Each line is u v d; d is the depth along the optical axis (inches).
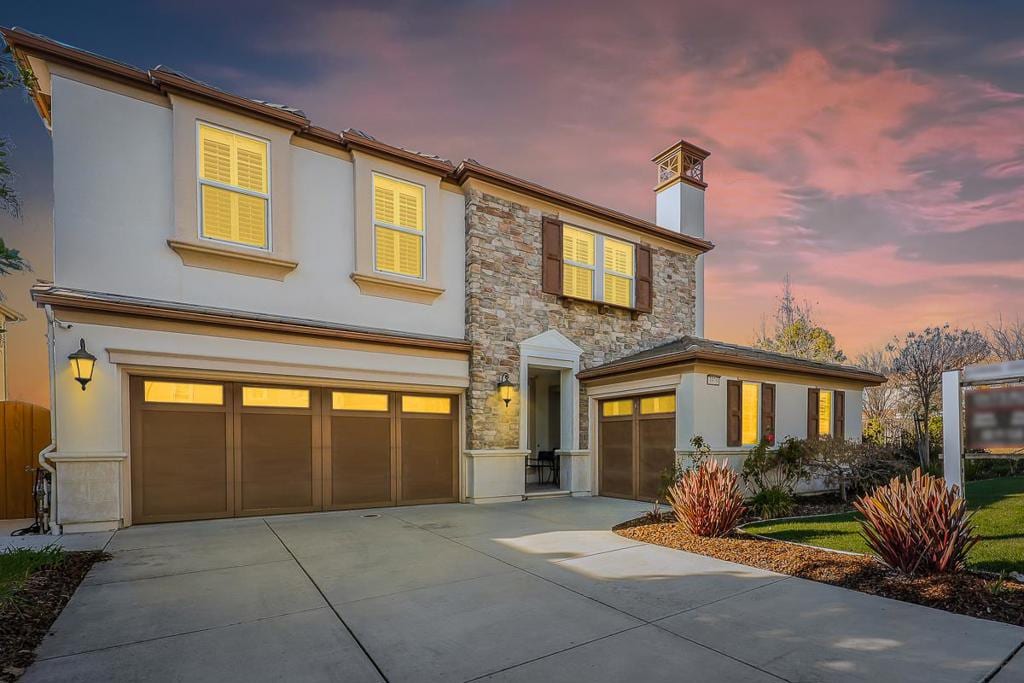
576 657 126.4
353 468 361.1
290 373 333.7
